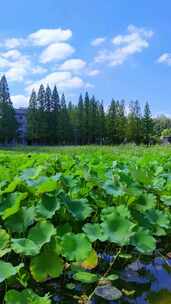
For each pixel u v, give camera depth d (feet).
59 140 235.40
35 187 11.21
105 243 10.97
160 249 11.50
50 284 8.74
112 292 8.32
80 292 8.41
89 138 251.19
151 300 7.98
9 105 208.03
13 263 9.39
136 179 12.95
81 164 18.72
